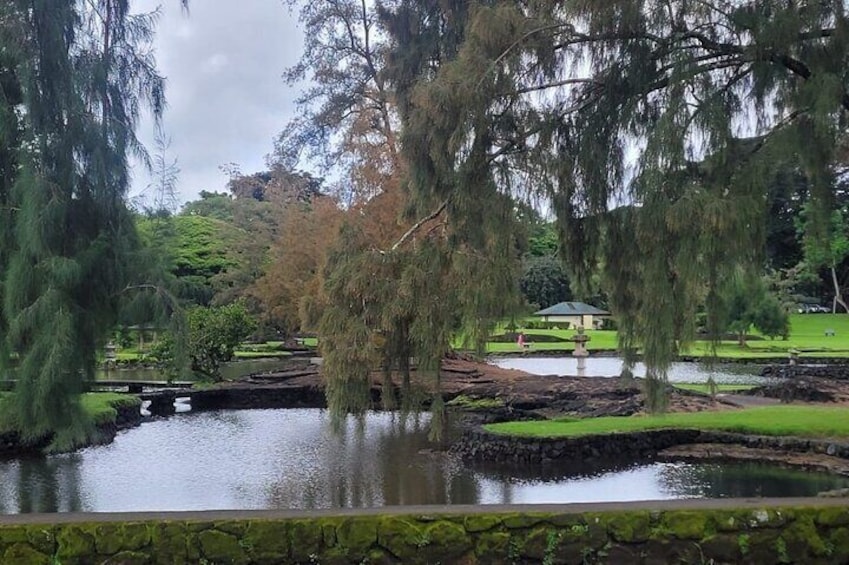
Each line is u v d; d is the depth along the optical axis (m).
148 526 2.98
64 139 5.54
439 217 5.50
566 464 10.16
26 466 10.34
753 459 10.15
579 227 5.92
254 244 30.95
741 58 5.11
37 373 5.13
